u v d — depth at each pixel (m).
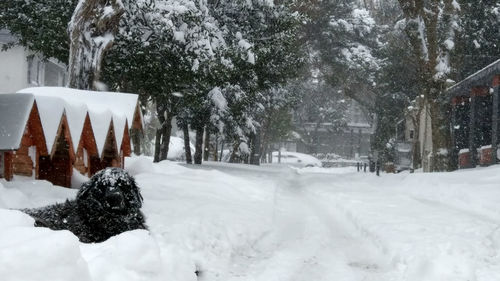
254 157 50.47
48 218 5.41
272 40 25.83
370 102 59.44
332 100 89.69
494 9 37.03
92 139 11.62
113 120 12.06
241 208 10.63
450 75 31.27
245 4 25.11
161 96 22.89
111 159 12.66
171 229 7.20
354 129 94.62
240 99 29.48
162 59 20.78
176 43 20.27
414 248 7.20
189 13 19.80
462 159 33.22
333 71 52.50
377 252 7.73
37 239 3.33
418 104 45.84
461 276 6.03
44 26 21.61
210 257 6.80
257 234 8.59
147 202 9.59
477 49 38.38
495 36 38.34
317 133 92.88
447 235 8.07
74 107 10.72
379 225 9.18
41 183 9.43
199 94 24.41
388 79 51.75
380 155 54.56
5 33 34.12
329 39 48.28
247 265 6.83
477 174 17.67
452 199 13.34
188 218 8.19
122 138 12.20
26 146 9.93
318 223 10.48
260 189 15.34
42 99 10.13
